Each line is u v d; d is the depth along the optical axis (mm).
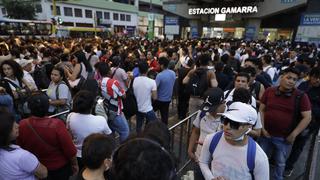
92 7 49156
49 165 2312
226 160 1831
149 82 4215
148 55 8531
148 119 4332
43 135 2230
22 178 1904
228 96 3182
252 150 1757
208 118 2625
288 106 2883
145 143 975
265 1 26391
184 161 3617
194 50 10523
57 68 3648
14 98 3713
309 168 3223
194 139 2846
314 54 10250
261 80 4266
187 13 32156
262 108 3105
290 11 26688
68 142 2354
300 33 19734
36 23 23547
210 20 30641
